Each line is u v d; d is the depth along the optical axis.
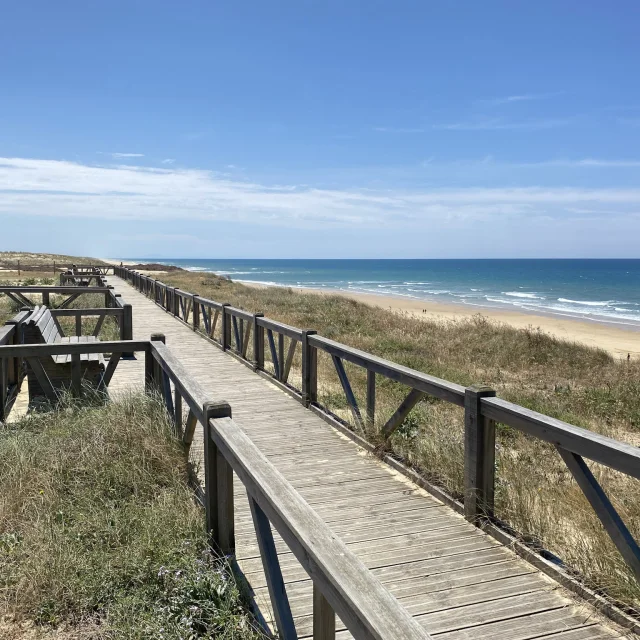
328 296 29.31
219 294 28.25
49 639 2.75
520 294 60.81
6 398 6.66
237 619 2.75
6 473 4.21
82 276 26.89
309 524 2.19
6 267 50.12
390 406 7.51
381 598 1.70
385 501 4.46
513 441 7.06
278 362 8.73
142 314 18.05
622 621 2.89
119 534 3.52
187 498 3.93
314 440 6.00
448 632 2.83
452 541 3.79
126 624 2.76
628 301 52.44
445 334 16.64
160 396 5.44
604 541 3.45
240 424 6.56
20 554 3.30
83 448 4.55
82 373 7.35
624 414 8.89
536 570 3.43
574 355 14.34
